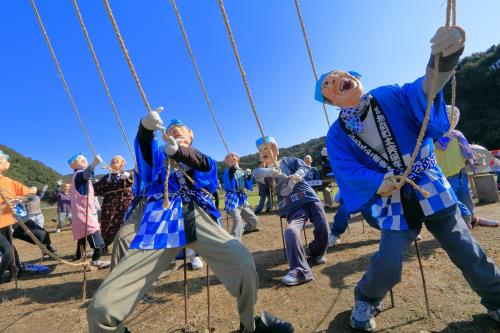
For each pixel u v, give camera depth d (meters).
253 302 1.99
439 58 1.66
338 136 2.30
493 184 6.97
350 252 4.25
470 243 1.97
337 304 2.69
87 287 3.96
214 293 3.24
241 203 6.36
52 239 8.91
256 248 5.32
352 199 2.15
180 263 4.53
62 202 10.63
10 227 4.30
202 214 2.08
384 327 2.19
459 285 2.76
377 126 2.11
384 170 2.10
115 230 4.96
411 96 1.99
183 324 2.58
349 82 2.27
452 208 1.99
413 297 2.60
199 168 2.09
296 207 3.67
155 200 2.10
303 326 2.38
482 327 2.06
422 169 2.01
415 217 1.96
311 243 3.85
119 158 5.32
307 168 3.76
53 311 3.21
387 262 2.00
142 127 1.96
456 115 3.95
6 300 3.72
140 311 2.92
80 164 4.73
